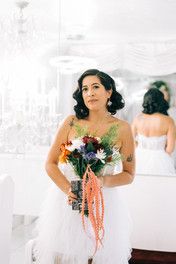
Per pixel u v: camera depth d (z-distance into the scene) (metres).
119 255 2.19
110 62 3.48
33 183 3.91
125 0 3.40
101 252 2.15
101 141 2.06
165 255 3.02
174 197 3.24
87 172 2.03
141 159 3.36
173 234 3.21
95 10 3.48
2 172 3.94
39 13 3.67
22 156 3.91
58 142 2.35
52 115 3.75
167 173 3.31
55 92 3.71
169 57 3.35
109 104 2.37
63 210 2.20
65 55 3.63
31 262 2.41
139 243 3.26
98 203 2.04
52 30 3.64
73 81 3.63
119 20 3.43
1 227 2.07
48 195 2.32
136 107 3.40
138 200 3.28
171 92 3.34
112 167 2.23
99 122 2.31
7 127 3.90
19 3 3.64
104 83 2.26
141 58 3.40
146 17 3.38
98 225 2.04
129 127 2.36
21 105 3.83
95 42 3.52
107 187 2.18
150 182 3.28
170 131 3.33
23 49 3.76
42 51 3.71
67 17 3.57
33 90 3.79
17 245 3.65
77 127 2.17
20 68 3.79
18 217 4.16
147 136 3.36
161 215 3.25
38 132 3.83
